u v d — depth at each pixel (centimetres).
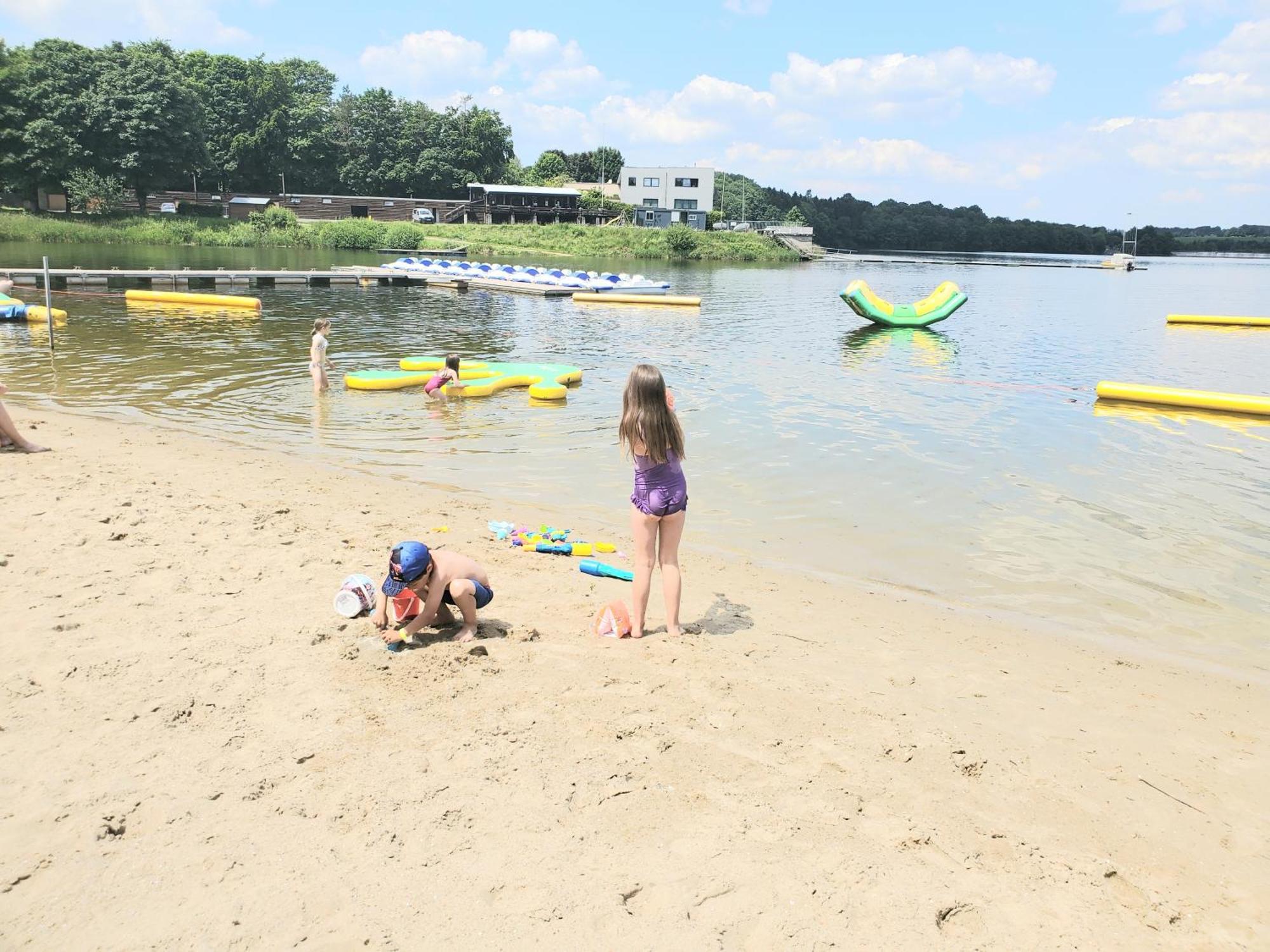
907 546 840
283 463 1043
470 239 8225
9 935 286
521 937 298
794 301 3903
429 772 392
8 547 644
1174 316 3238
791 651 573
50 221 6350
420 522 814
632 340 2388
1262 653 637
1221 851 385
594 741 427
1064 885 350
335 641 522
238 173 9331
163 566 629
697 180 10300
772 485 1033
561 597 636
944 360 2188
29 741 400
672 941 301
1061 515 952
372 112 10219
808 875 340
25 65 6756
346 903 309
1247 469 1170
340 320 2608
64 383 1509
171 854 329
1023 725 492
